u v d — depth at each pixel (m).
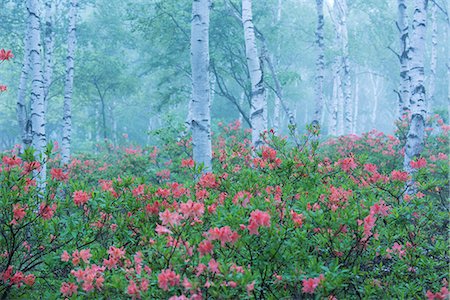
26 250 4.70
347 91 23.42
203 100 8.19
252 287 3.13
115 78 23.17
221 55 18.66
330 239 3.98
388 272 4.39
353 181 5.54
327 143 13.26
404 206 4.85
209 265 3.24
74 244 4.38
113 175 11.15
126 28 29.75
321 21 15.64
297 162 5.46
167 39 18.41
